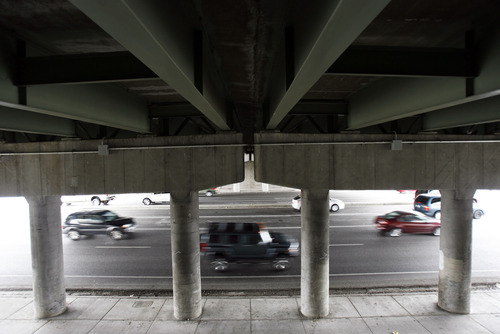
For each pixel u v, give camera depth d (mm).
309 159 7914
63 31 4086
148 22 2469
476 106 7004
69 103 5352
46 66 4285
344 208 23594
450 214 8273
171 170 8078
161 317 8180
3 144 8453
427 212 19875
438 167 8078
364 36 4469
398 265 11594
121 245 14680
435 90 4996
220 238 11469
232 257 11336
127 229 15977
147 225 19031
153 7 2600
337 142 7883
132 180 8180
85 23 3848
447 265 8328
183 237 7949
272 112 6418
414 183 8023
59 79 4281
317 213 7910
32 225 8289
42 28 3984
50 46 4613
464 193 8078
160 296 9430
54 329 7754
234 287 9867
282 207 24406
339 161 7941
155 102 8852
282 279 10469
